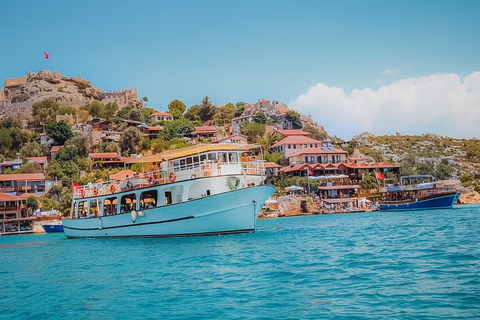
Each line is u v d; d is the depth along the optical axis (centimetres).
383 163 10512
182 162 3856
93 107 16675
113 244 3575
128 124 14912
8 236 6969
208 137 13512
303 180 9319
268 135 13238
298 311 1339
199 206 3319
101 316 1433
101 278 2108
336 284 1647
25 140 13650
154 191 3897
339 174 10112
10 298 1805
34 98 18475
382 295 1452
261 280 1803
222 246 2900
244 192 3300
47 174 10125
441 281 1584
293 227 4616
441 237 2830
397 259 2084
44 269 2561
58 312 1521
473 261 1914
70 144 12125
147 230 3694
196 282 1852
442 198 7131
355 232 3584
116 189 4191
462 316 1198
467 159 15488
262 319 1284
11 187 8994
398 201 7738
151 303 1549
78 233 4600
